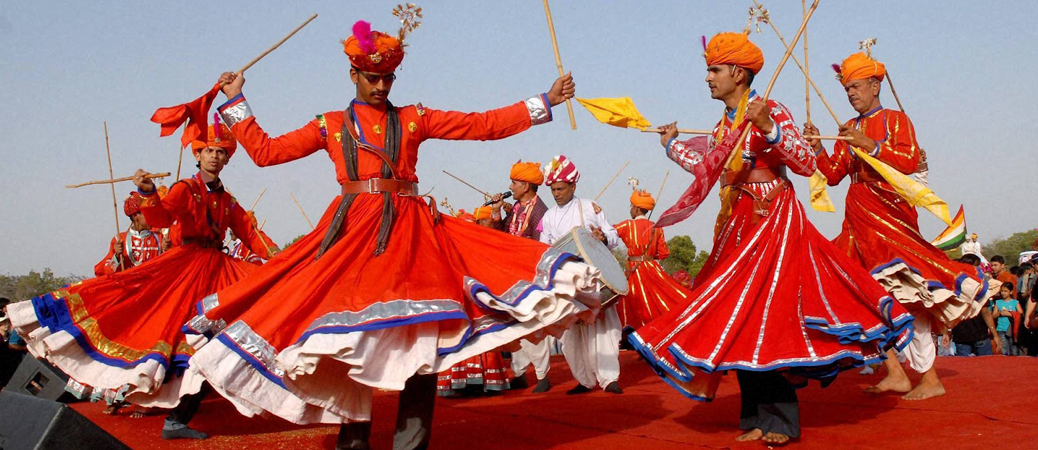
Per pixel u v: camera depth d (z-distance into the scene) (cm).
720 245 471
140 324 532
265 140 414
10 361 906
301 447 469
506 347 421
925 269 514
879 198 537
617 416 535
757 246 421
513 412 582
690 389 424
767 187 448
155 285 539
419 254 391
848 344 400
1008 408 475
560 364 1018
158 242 816
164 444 500
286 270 400
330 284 376
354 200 404
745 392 427
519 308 369
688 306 418
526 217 808
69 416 316
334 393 373
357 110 418
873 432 434
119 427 574
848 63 569
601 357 675
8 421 341
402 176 412
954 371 683
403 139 414
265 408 365
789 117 433
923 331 537
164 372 506
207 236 570
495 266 397
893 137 541
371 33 404
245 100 421
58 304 516
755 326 405
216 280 563
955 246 620
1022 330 1173
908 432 429
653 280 816
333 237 394
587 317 410
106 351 516
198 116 442
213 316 394
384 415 579
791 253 417
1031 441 387
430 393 403
